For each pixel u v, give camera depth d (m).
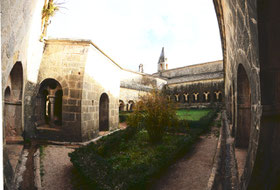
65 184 3.40
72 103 6.91
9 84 5.76
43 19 7.16
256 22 2.10
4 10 3.07
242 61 3.29
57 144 6.51
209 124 9.64
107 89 9.25
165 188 3.13
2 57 3.34
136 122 6.44
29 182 3.46
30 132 6.86
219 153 4.81
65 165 4.42
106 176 3.05
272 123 2.13
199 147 5.78
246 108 4.84
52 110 7.50
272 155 2.17
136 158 4.71
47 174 3.85
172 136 7.00
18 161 4.43
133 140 6.65
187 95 23.83
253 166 2.31
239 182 2.91
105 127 9.39
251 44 2.48
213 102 20.94
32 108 6.98
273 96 2.10
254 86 2.44
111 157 4.79
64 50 7.26
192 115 13.55
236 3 3.16
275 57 2.06
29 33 5.60
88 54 7.23
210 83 21.67
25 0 4.13
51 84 7.61
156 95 6.32
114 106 10.22
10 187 2.89
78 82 6.95
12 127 6.00
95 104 7.90
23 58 5.30
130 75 27.00
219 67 30.22
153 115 6.11
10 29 3.53
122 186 2.68
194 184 3.25
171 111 6.12
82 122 6.83
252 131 2.62
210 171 3.79
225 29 5.79
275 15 1.98
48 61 7.32
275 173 2.16
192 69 33.72
